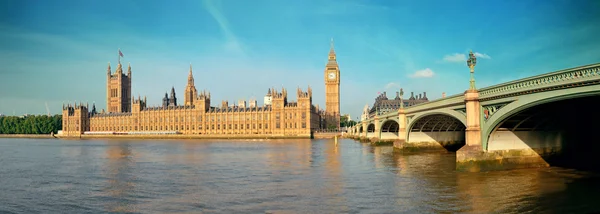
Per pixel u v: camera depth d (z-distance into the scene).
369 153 92.12
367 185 46.34
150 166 68.75
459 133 93.50
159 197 41.22
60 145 158.75
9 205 38.66
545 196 38.12
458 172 52.44
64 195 42.97
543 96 39.72
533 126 53.53
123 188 46.62
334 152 98.94
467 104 52.50
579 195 38.16
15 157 90.88
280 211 34.66
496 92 47.53
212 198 40.31
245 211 34.81
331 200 38.56
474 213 32.88
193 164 71.69
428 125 89.25
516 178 47.06
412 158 76.38
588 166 54.62
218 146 141.38
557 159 55.41
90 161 79.25
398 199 38.44
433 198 38.53
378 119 126.62
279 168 64.19
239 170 62.00
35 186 48.72
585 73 34.84
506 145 53.00
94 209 36.66
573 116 50.75
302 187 45.78
